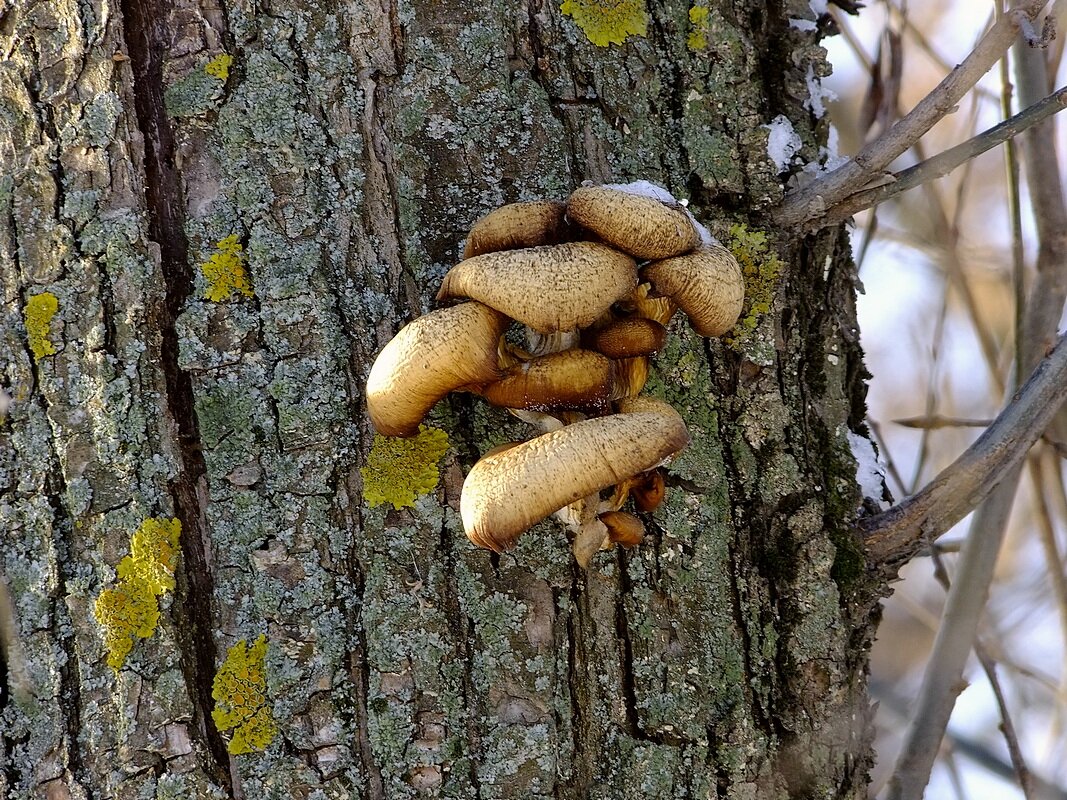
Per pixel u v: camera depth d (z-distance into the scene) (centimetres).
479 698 40
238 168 40
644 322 38
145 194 39
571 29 42
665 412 37
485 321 36
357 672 39
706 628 42
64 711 38
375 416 37
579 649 41
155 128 39
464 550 40
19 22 40
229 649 39
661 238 36
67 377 39
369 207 40
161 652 38
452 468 40
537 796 40
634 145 42
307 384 39
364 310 40
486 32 41
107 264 39
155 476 39
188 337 39
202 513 39
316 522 39
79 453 39
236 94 40
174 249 39
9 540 39
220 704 38
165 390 39
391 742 39
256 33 40
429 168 40
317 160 40
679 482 42
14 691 39
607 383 38
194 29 40
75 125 39
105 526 39
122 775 38
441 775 39
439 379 36
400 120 40
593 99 42
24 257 39
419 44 41
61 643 39
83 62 39
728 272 38
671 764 41
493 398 37
